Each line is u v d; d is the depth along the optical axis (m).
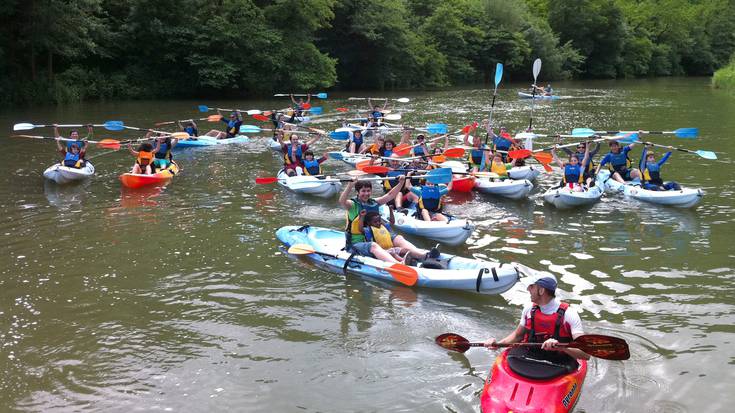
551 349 4.77
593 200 11.78
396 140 20.53
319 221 10.63
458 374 5.53
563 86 51.19
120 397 5.25
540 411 4.39
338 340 6.23
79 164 13.96
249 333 6.41
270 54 37.16
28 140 18.97
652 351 5.81
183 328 6.53
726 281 7.59
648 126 23.69
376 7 43.56
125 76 34.38
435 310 6.92
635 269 8.06
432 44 49.47
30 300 7.21
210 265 8.38
